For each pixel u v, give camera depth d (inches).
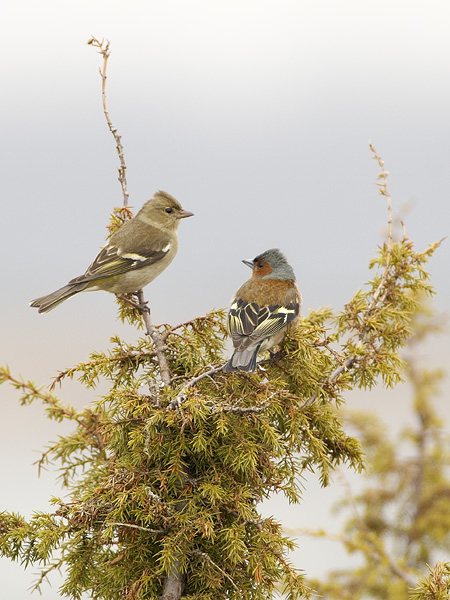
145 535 299.1
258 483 311.4
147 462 309.7
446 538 490.6
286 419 333.1
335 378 356.8
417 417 522.6
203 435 310.5
